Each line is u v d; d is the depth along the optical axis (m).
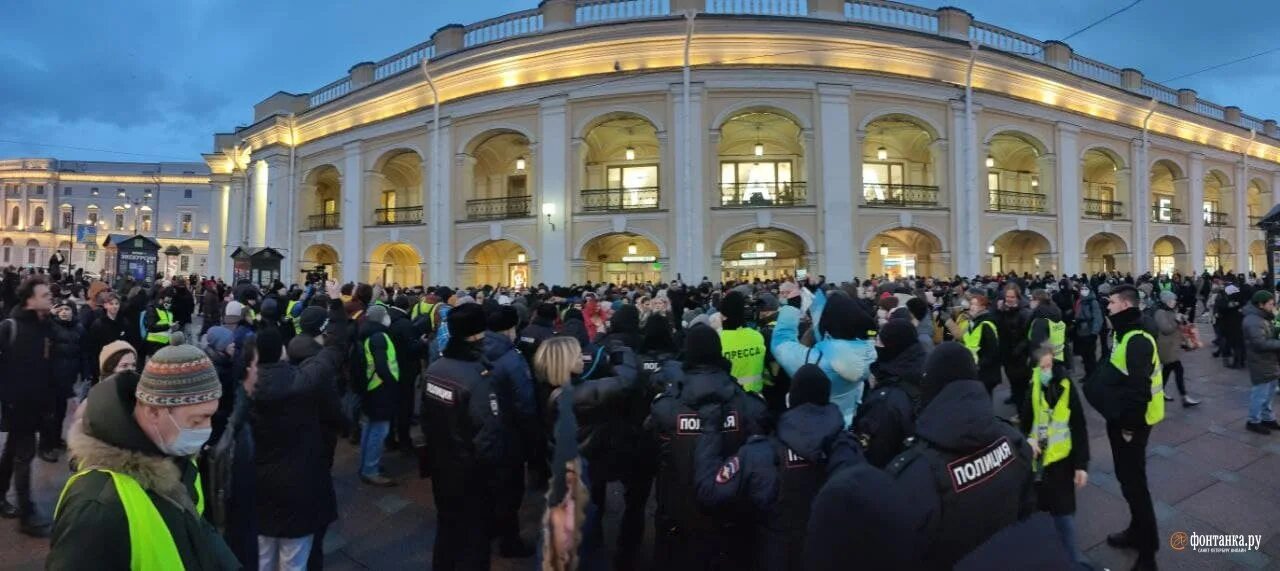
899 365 3.43
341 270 25.91
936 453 1.92
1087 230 24.30
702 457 3.11
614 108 21.02
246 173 34.09
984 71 22.48
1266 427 7.14
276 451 3.37
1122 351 4.22
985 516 1.89
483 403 3.88
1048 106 23.56
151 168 74.56
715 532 3.30
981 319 7.20
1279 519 4.98
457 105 23.03
